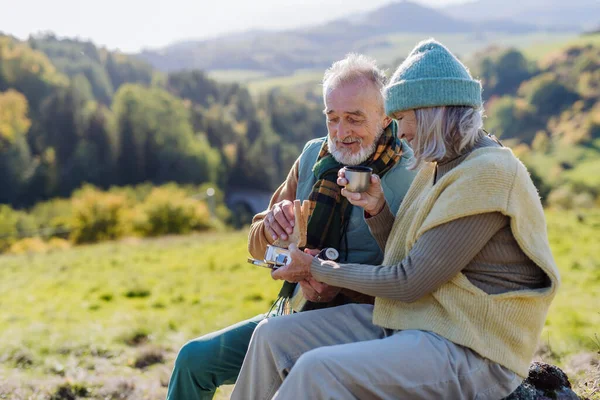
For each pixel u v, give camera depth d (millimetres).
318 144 3604
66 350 8930
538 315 2607
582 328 8078
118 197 50031
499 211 2480
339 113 3219
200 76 166875
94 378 6754
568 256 15609
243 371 2875
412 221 2730
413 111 2658
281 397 2420
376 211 2998
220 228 51219
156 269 19422
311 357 2414
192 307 13656
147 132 100500
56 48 157000
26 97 112688
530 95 125000
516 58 142125
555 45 154000
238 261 19859
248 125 132000
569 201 51156
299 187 3596
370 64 3281
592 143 103312
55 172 95438
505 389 2609
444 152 2600
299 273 2959
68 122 101000
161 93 110000
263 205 111875
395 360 2438
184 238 31750
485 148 2594
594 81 123938
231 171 115750
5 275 20266
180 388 3100
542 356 5645
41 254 26797
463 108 2609
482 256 2584
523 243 2514
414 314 2656
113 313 13281
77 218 48344
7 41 119000
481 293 2533
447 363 2480
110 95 148500
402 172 3348
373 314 2791
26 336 9859
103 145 99938
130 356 8453
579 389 3770
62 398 6184
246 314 12750
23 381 6754
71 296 15867
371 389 2412
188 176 100125
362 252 3320
